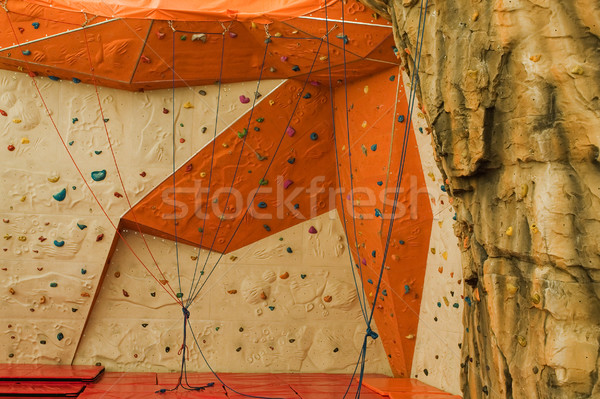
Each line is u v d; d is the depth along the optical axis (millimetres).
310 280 8844
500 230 4363
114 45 7500
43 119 8148
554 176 3852
